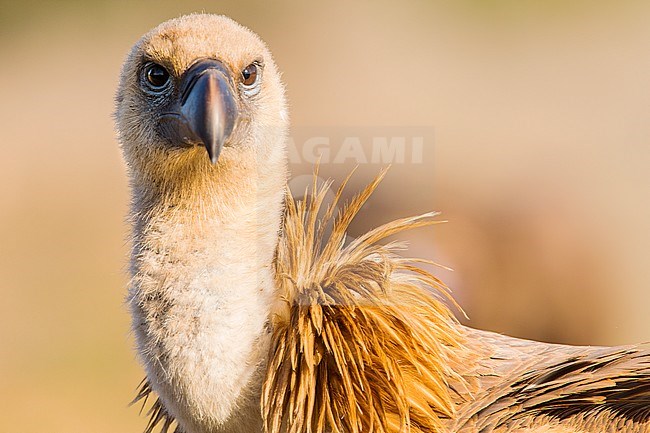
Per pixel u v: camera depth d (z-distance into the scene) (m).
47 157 27.78
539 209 17.53
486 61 34.94
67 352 19.64
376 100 31.19
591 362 8.36
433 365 8.01
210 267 7.98
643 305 16.72
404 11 38.50
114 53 34.62
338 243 8.36
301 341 7.85
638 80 32.75
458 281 13.94
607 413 8.11
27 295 21.67
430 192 9.98
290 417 7.85
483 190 18.39
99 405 17.98
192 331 7.88
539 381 8.26
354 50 35.31
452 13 38.66
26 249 23.55
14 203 25.47
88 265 22.72
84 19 36.50
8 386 18.64
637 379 8.17
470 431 7.95
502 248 15.23
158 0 38.59
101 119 30.31
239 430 8.06
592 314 15.70
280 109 8.87
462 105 30.25
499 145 25.56
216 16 9.38
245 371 7.91
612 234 18.11
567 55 35.47
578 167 23.12
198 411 7.96
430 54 35.19
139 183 8.59
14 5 36.47
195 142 8.18
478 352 8.55
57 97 31.55
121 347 19.78
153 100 8.55
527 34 37.16
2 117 30.25
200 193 8.23
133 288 8.21
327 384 7.91
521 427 7.91
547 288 15.27
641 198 20.33
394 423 7.91
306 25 36.91
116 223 24.59
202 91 8.13
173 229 8.15
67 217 24.75
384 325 7.98
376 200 9.70
